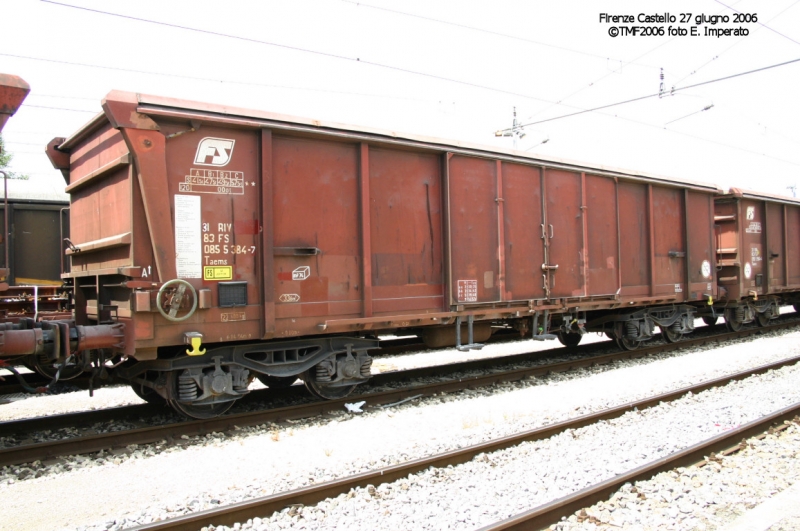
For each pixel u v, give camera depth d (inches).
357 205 279.3
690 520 160.7
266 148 246.8
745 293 554.6
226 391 246.1
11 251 451.2
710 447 212.8
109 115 212.5
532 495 174.1
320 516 159.3
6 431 236.4
